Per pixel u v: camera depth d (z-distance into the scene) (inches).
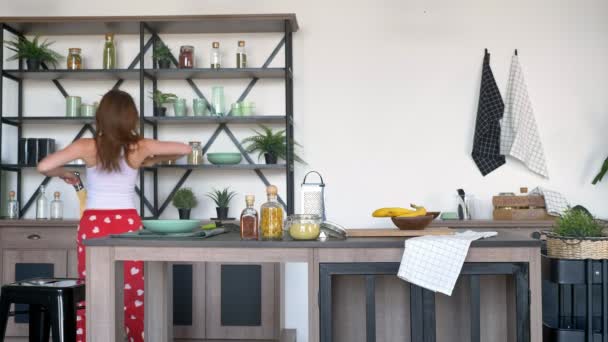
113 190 120.3
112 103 116.3
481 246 92.1
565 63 180.7
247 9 183.6
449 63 181.8
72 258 166.2
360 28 183.2
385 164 182.2
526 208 168.9
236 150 183.3
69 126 185.8
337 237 98.8
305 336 181.2
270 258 94.0
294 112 183.0
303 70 183.0
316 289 93.6
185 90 183.8
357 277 111.6
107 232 118.8
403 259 91.2
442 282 89.7
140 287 125.8
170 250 94.7
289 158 170.6
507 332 107.2
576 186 179.8
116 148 116.8
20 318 165.8
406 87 182.4
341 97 182.9
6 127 185.3
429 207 181.3
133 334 125.2
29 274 166.7
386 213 111.0
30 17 170.6
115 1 184.9
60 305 99.4
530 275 92.4
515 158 180.2
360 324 111.7
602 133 179.8
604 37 180.2
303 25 183.5
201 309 162.9
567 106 180.4
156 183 179.9
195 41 183.9
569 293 114.0
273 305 161.8
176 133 183.9
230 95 183.6
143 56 171.2
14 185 184.5
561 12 181.2
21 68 180.7
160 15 181.6
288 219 110.8
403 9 182.9
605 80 180.1
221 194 177.0
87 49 185.2
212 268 162.9
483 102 178.1
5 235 167.3
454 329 110.1
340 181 182.4
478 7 181.8
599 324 110.2
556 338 104.4
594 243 101.9
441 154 181.6
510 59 181.0
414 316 92.9
